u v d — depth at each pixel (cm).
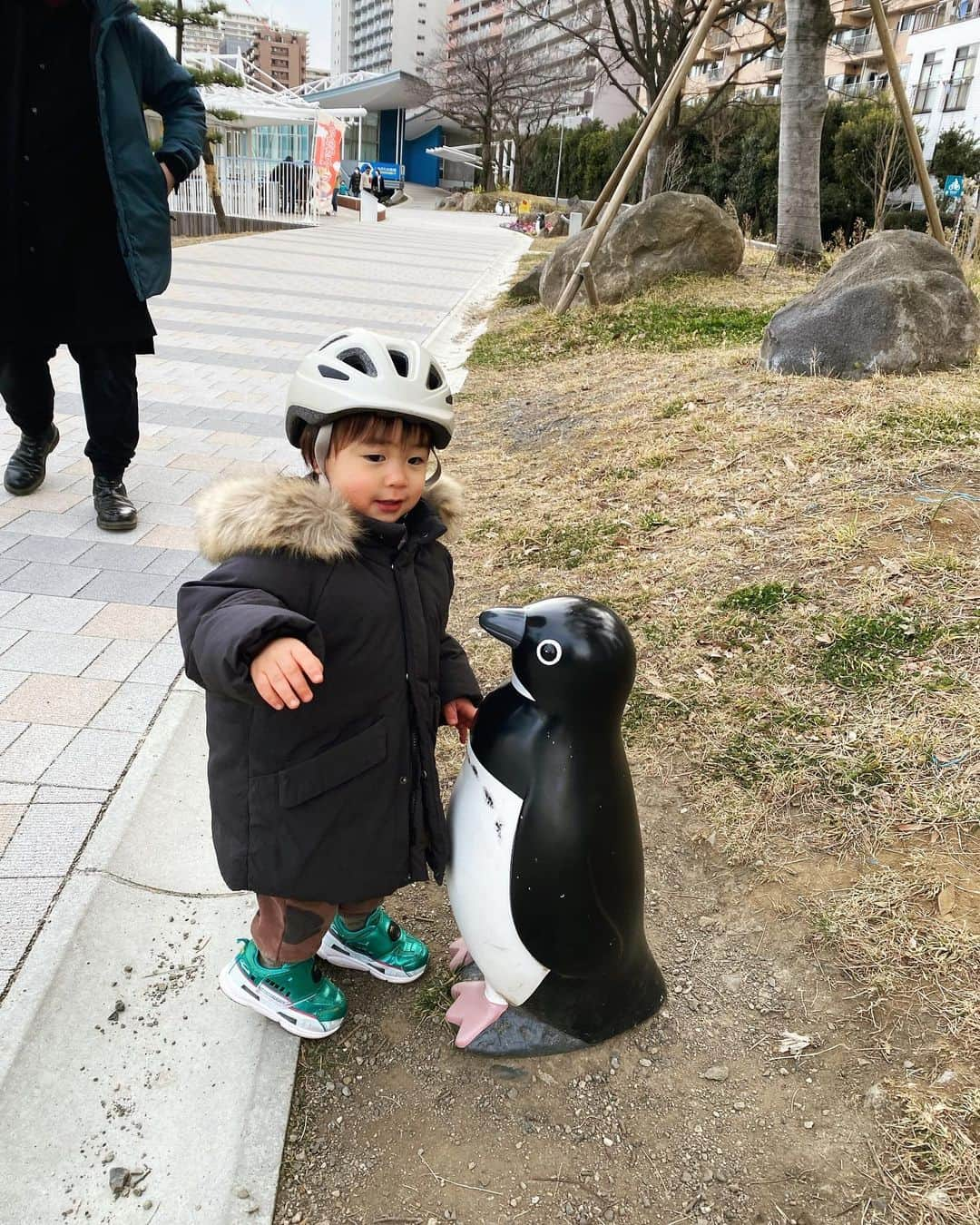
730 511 418
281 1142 175
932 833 243
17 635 340
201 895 232
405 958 212
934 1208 162
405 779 175
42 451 460
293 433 173
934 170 3334
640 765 281
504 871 171
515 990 185
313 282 1341
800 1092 186
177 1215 162
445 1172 172
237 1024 199
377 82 6825
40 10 344
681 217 951
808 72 1020
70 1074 184
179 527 444
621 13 2497
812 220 1076
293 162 2928
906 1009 200
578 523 443
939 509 379
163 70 394
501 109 5144
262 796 165
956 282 553
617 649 164
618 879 175
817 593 342
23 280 378
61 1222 159
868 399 491
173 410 646
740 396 548
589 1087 188
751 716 294
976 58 3675
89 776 267
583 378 711
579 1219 164
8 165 354
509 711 173
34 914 216
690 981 212
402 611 169
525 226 3102
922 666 298
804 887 234
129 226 370
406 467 166
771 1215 164
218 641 137
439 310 1148
